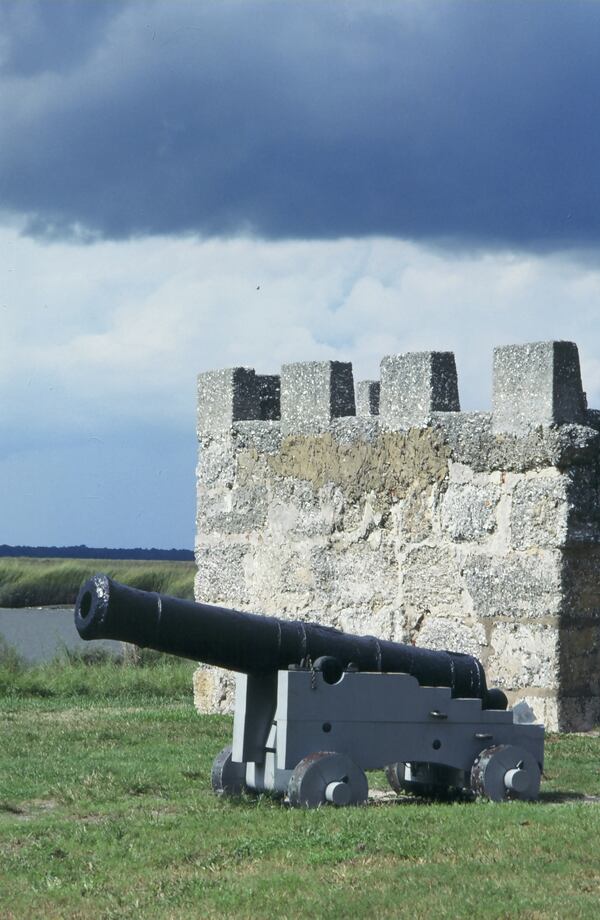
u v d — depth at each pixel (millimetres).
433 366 21219
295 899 10961
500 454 20125
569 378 19703
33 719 22047
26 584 75375
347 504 22469
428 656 14891
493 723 14859
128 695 26578
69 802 15250
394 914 10508
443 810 13711
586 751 17984
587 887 11148
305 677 14227
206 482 25047
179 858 12375
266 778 14742
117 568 76500
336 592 22609
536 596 19688
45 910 11117
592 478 19734
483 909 10547
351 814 13523
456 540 20750
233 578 24438
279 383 25078
